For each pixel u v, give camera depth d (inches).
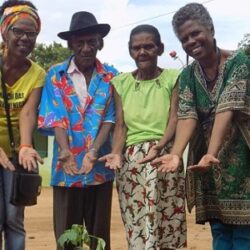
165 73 127.2
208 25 108.3
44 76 127.5
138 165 124.5
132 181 125.3
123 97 127.4
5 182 123.1
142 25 126.3
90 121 126.0
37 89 125.9
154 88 125.8
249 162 109.3
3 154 117.5
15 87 123.6
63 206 127.1
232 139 109.3
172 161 110.0
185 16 108.0
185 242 126.7
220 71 109.3
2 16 121.1
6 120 123.1
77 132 125.6
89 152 123.3
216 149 104.1
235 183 109.3
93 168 125.5
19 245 124.2
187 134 113.0
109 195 129.3
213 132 105.7
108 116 128.3
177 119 117.4
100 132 126.6
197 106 114.0
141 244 125.2
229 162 109.6
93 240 128.1
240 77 106.7
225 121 105.6
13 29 119.3
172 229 125.2
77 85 127.0
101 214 128.3
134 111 126.0
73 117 125.9
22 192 117.2
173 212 125.0
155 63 126.1
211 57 110.0
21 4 120.6
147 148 124.2
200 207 115.1
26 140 120.5
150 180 122.6
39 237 216.1
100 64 129.9
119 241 206.4
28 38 120.1
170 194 124.3
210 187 114.0
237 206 109.3
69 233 110.6
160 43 126.3
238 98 105.9
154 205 122.6
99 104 126.9
